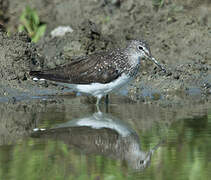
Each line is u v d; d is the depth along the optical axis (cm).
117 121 1223
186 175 883
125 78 1411
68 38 1748
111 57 1403
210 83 1552
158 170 916
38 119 1247
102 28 1809
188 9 1798
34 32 1838
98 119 1241
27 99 1471
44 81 1559
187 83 1562
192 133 1112
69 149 1030
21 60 1595
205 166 920
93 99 1483
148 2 1827
